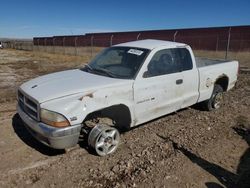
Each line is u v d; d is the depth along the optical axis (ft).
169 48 18.29
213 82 21.95
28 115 14.32
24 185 12.10
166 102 17.83
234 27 87.92
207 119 21.22
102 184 12.31
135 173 13.24
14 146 15.65
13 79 40.93
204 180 12.88
